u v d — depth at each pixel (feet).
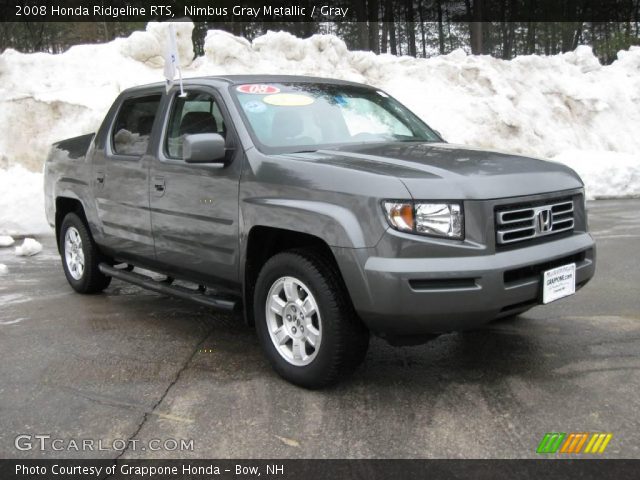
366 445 9.89
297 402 11.47
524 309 11.78
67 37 76.33
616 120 57.06
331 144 13.76
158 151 15.16
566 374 12.44
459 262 10.59
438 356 13.62
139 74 40.01
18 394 11.96
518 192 11.32
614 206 36.58
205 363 13.50
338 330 11.20
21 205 29.73
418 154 12.57
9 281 21.33
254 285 13.23
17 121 36.29
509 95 51.13
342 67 47.06
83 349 14.40
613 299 17.58
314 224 11.30
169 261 15.29
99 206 17.54
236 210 12.92
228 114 13.56
